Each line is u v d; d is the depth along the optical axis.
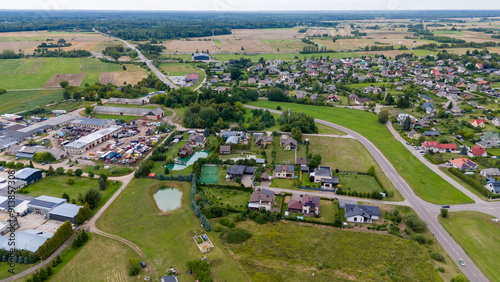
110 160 145.50
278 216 105.62
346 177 132.88
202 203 110.00
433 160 145.62
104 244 91.56
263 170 136.50
